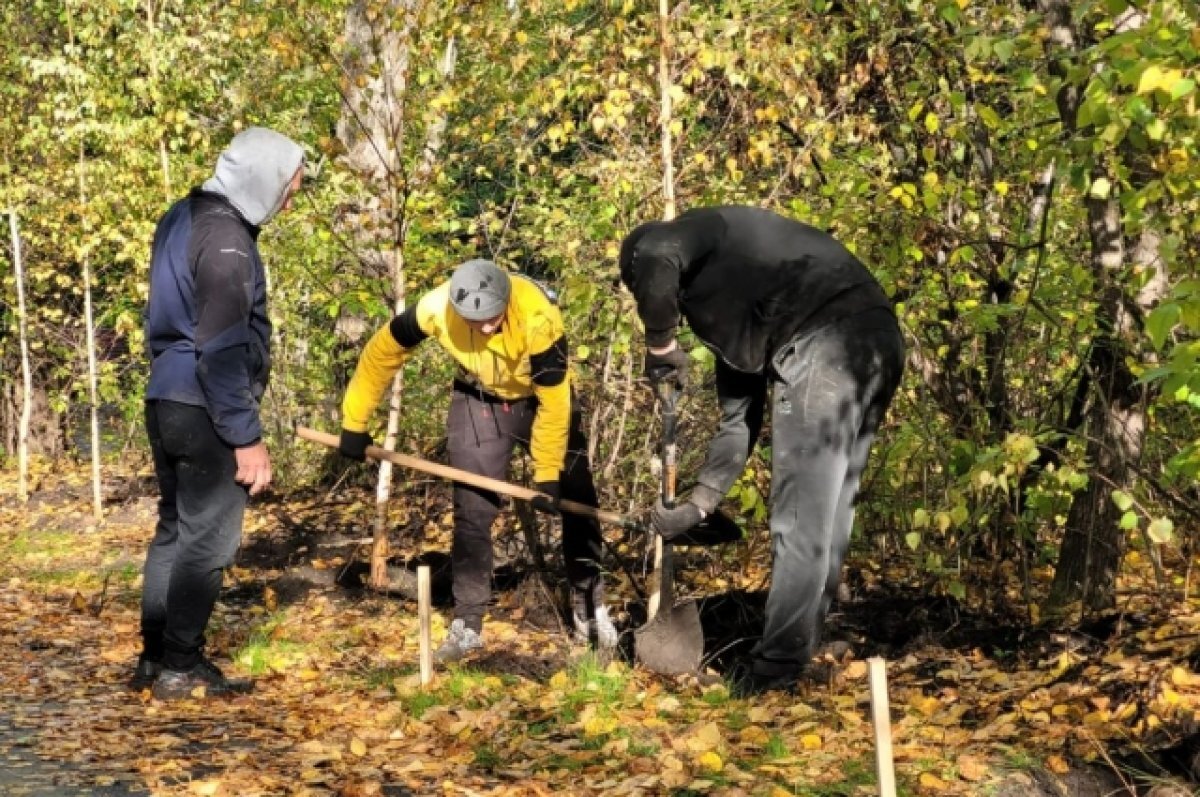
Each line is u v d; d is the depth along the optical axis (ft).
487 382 20.59
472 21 25.99
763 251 17.88
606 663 20.17
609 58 22.75
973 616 22.41
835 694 18.43
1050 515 21.17
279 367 41.52
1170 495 19.83
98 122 41.65
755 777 14.88
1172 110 15.02
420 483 30.81
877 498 23.86
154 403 18.26
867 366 17.63
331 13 27.53
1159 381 19.81
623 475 25.22
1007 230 23.73
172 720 17.62
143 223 42.37
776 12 22.99
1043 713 16.94
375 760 15.81
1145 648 18.85
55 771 15.28
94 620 25.88
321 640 22.74
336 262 32.81
